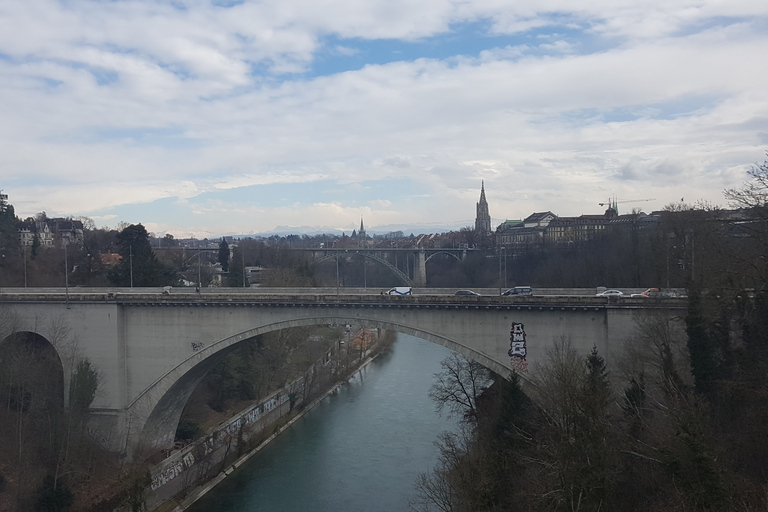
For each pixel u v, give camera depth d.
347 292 85.00
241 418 96.38
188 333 83.00
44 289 92.19
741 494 38.53
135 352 84.62
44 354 88.56
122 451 82.31
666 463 39.88
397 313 76.19
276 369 119.00
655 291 75.56
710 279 55.91
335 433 101.19
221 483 82.06
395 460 88.75
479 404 80.56
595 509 42.44
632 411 54.31
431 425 104.19
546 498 46.38
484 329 73.25
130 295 83.31
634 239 119.56
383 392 127.00
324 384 124.69
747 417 46.41
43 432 73.62
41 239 194.88
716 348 53.78
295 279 145.12
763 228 54.59
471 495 53.03
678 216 99.69
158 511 72.50
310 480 82.31
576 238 199.50
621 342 67.81
